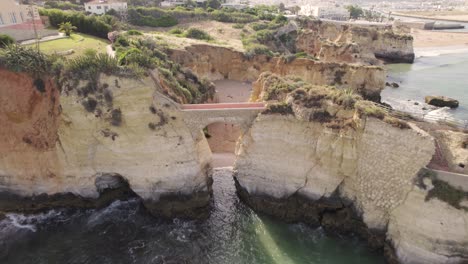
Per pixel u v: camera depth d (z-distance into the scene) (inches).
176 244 1195.3
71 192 1355.8
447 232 986.1
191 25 3909.9
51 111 1284.4
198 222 1315.2
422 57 4355.3
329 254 1155.3
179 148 1316.4
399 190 1072.2
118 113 1268.5
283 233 1256.8
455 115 2187.5
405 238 1055.6
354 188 1202.0
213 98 2268.7
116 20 3132.4
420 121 1246.3
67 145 1294.3
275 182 1334.9
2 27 1859.0
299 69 2628.0
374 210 1149.7
